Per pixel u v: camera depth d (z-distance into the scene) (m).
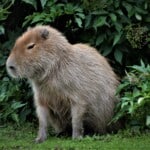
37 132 17.39
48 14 18.53
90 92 16.31
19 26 20.00
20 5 19.83
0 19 18.83
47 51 15.87
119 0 18.59
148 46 18.78
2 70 19.28
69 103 16.20
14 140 16.19
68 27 19.44
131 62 19.47
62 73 15.99
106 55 18.80
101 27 18.70
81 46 16.86
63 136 16.89
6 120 18.50
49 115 16.64
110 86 16.89
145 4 18.50
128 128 16.64
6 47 19.45
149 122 15.56
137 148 14.62
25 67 15.77
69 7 18.59
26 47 15.80
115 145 14.96
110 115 16.91
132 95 16.17
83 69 16.30
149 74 16.45
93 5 18.47
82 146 14.93
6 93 18.62
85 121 16.86
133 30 18.34
